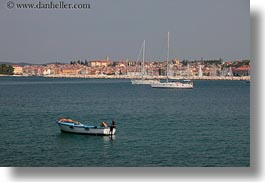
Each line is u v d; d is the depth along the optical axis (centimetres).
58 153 2988
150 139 3538
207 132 3969
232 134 3831
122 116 5359
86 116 5372
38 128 4125
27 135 3684
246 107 6481
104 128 3484
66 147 3175
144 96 8825
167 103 7219
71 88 11775
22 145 3262
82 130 3522
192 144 3322
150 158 2852
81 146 3209
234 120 4934
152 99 8056
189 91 10650
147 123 4647
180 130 4094
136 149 3125
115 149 3112
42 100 7719
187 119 5038
